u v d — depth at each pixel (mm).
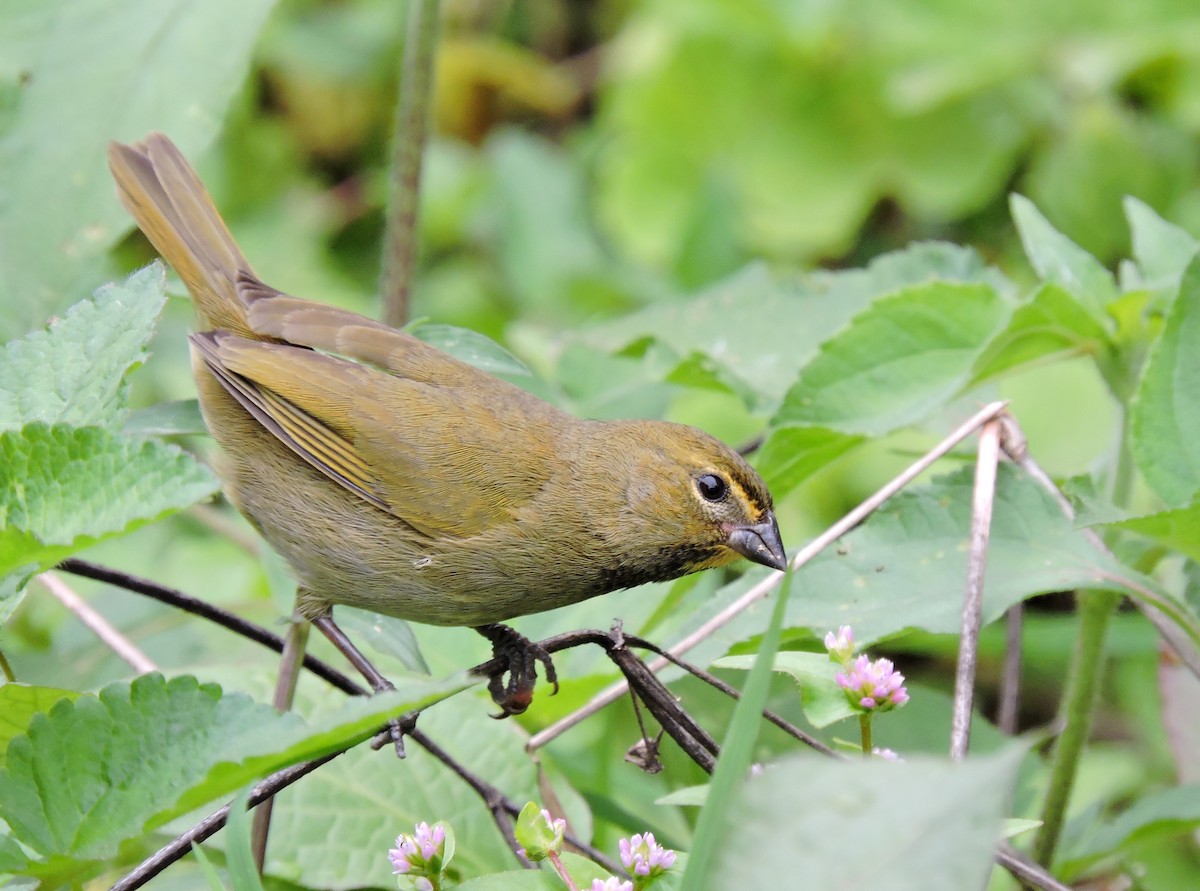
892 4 16156
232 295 9102
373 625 8508
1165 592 7840
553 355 11930
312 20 17797
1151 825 8688
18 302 8992
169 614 10438
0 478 6105
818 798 4656
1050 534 8141
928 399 8914
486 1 18766
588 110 18641
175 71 9062
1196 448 7879
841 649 6750
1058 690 13102
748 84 16484
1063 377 13859
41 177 9039
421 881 6383
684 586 9359
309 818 8172
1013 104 16016
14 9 9188
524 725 9586
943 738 9656
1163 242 9469
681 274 15578
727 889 4641
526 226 16688
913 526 8305
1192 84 15742
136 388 14516
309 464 8625
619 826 9234
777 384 10836
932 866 4445
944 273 11234
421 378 8898
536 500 8656
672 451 8781
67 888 6906
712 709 9734
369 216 17125
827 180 16422
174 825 7727
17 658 10008
